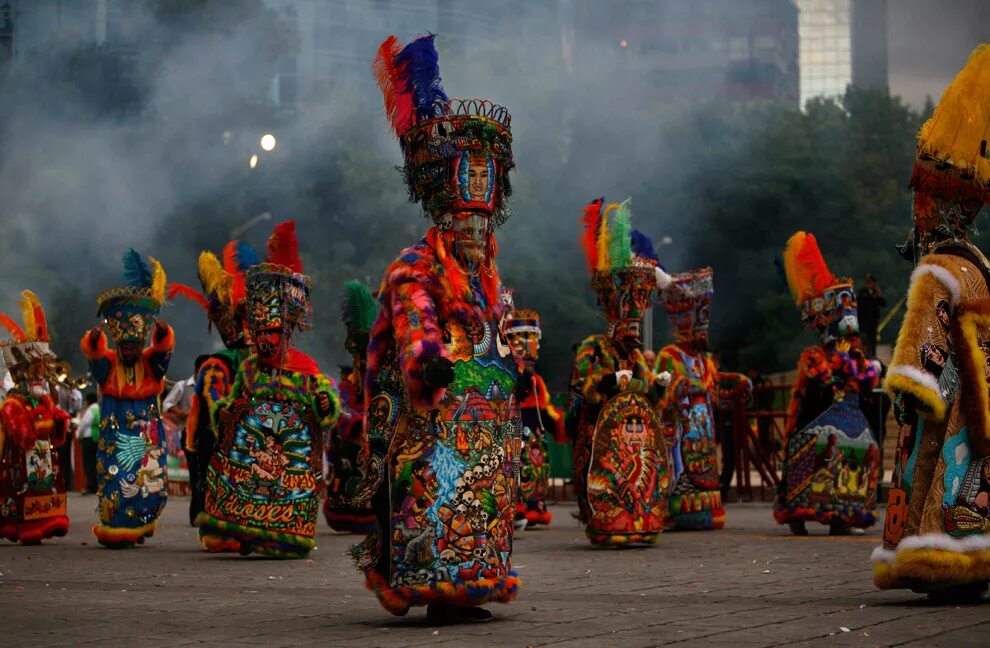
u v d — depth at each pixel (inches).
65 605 270.5
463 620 238.7
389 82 249.4
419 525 233.5
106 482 439.8
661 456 421.1
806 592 281.3
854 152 1711.4
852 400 470.0
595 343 420.2
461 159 240.7
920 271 253.4
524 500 533.6
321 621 241.9
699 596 277.0
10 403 448.8
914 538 247.9
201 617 248.8
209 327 439.2
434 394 222.8
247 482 390.3
